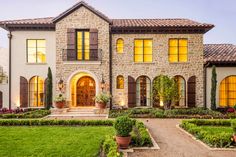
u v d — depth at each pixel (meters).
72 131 11.88
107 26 20.38
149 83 20.95
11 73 20.72
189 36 20.78
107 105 19.83
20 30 20.69
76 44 20.53
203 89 20.72
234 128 9.84
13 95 20.75
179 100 20.83
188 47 20.75
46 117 17.30
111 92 20.58
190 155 8.78
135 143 9.88
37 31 20.73
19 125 13.78
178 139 11.09
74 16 20.36
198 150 9.39
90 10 20.34
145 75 20.72
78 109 19.78
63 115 18.20
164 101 19.20
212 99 19.88
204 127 13.45
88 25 20.36
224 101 21.06
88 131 11.87
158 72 20.70
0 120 13.84
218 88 20.56
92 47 20.36
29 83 20.92
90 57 20.31
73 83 21.44
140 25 20.47
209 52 22.22
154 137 11.46
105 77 20.27
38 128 12.70
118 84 20.78
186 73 20.72
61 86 19.97
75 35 20.45
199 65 20.75
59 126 13.54
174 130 13.00
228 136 10.05
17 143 9.70
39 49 20.95
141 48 20.91
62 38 20.34
